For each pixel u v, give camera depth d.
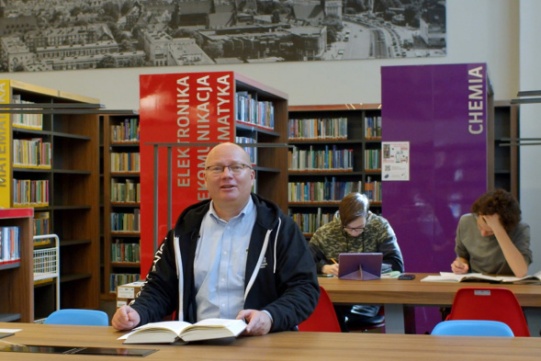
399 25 9.51
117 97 10.30
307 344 2.47
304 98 9.77
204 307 2.97
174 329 2.52
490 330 2.94
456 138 6.26
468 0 9.34
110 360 2.25
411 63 9.48
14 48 10.59
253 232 2.99
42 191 8.29
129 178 9.67
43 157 8.26
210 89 6.09
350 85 9.65
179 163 6.14
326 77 9.71
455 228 6.25
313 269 2.97
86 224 9.07
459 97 6.26
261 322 2.63
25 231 5.41
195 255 3.02
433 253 6.29
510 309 3.89
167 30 10.18
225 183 2.96
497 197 4.73
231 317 2.94
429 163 6.30
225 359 2.24
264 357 2.26
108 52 10.34
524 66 8.98
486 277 4.57
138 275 9.41
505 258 4.75
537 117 8.84
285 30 9.81
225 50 10.00
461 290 3.96
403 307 5.00
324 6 9.71
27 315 5.40
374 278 4.84
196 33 10.09
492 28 9.27
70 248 9.13
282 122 7.82
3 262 5.21
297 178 9.47
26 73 10.55
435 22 9.40
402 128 6.35
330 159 9.12
